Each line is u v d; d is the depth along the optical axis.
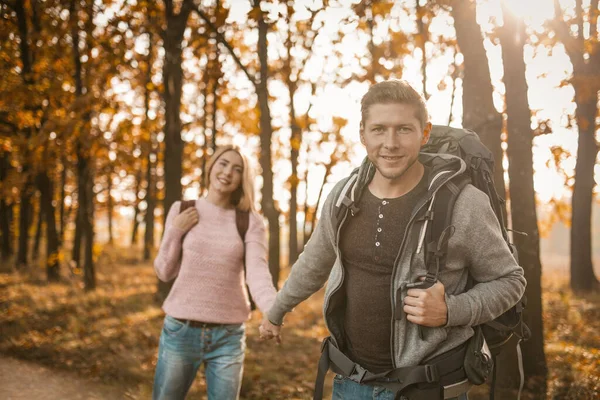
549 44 5.72
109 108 10.85
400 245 1.90
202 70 13.95
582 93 5.56
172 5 9.98
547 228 12.98
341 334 2.12
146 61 11.84
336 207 2.03
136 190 24.27
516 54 5.02
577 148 12.52
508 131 5.05
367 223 1.98
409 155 1.87
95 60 11.21
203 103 15.98
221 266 3.05
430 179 1.90
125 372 5.43
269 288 2.96
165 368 3.01
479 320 1.82
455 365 1.85
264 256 3.13
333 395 2.14
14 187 13.41
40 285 12.76
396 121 1.85
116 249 24.95
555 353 6.12
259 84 9.95
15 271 15.58
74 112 10.46
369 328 1.99
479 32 4.86
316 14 6.57
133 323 7.93
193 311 2.97
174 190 10.57
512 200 5.01
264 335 2.69
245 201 3.21
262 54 9.93
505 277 1.88
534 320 4.88
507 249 1.88
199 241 3.06
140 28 10.19
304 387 5.20
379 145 1.88
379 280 1.95
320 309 10.09
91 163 12.10
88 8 10.17
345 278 2.06
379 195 1.98
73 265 15.14
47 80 11.76
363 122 1.95
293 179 9.58
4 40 12.10
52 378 5.41
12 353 6.27
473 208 1.84
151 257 21.97
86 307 9.33
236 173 3.18
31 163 11.91
